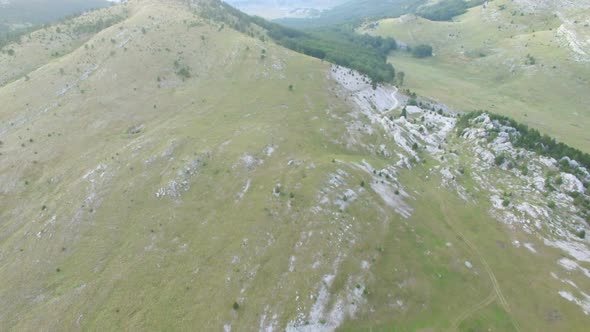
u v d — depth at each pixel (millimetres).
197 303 53594
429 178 89688
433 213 76750
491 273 63000
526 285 61031
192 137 90938
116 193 74875
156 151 85625
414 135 107812
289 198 70750
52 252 64125
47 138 93312
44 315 53906
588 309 56906
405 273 60344
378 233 66625
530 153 91000
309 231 64000
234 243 62531
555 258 66562
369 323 52719
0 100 109875
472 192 83875
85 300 55312
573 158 90250
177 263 60031
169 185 75500
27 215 72750
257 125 97000
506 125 102188
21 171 83312
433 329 52750
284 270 57688
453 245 67938
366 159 88812
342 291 55312
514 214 75812
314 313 52000
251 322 51000
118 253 62812
